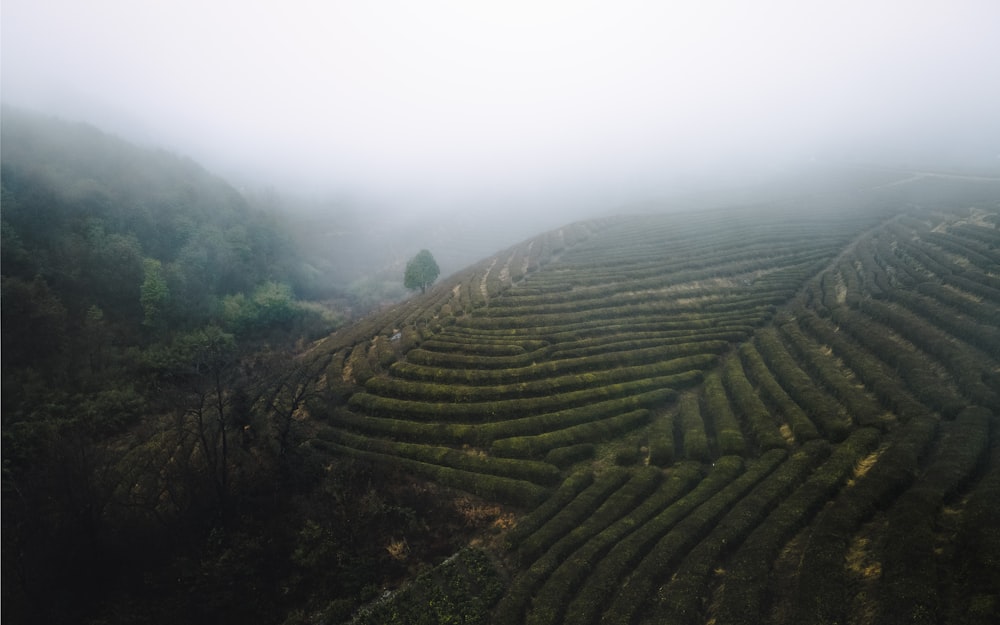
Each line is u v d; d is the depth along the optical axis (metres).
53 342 58.66
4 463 44.84
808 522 33.72
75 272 69.38
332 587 37.06
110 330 66.69
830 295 75.50
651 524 36.25
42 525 36.53
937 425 40.09
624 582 32.09
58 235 74.31
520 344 68.12
